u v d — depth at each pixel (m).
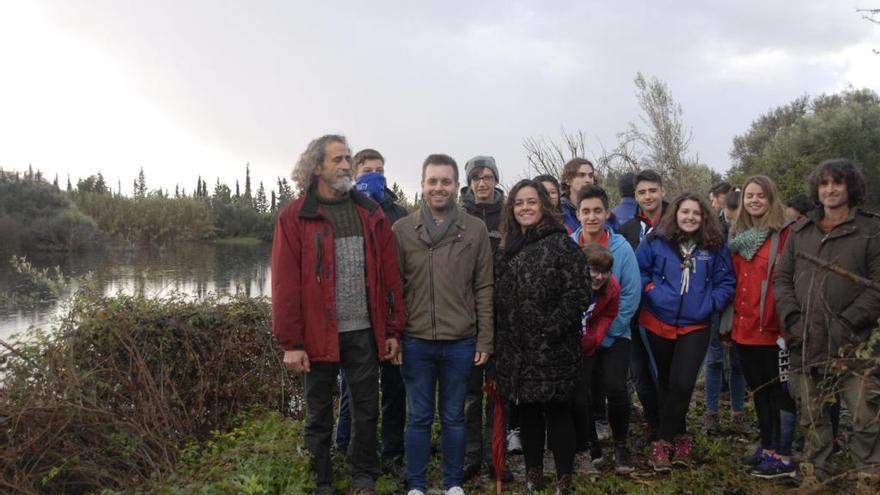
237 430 4.47
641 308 4.73
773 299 4.34
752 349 4.50
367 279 3.84
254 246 43.97
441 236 3.92
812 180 3.99
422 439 3.93
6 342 4.26
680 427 4.50
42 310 5.93
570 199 5.76
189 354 4.82
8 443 3.88
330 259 3.79
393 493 4.14
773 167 23.03
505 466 4.38
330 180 3.84
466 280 3.95
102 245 33.44
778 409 4.37
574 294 3.67
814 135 22.88
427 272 3.90
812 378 3.83
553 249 3.77
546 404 3.90
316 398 3.88
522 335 3.76
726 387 6.66
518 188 3.93
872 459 3.67
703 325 4.48
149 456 4.24
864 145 22.16
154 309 4.83
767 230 4.46
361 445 3.92
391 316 3.88
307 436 3.91
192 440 4.52
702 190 13.24
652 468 4.55
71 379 4.14
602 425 5.19
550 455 4.95
